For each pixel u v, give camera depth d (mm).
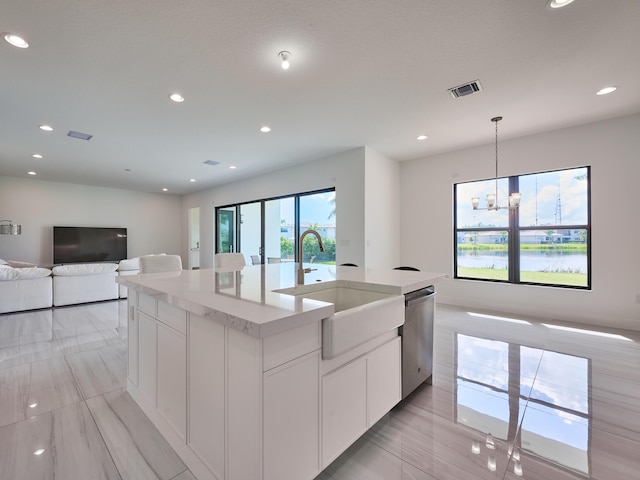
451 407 2074
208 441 1375
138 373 2080
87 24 2049
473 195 5062
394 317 1801
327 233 5586
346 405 1501
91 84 2846
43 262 7434
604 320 3887
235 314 1138
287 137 4387
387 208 5445
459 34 2203
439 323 4027
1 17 1959
